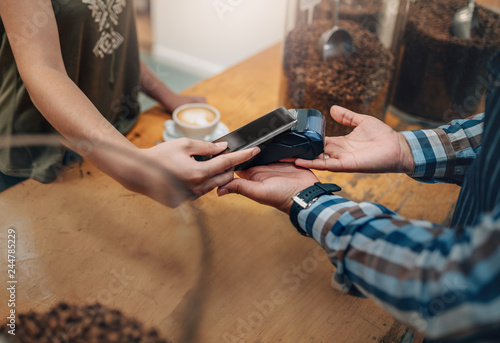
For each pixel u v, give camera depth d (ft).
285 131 2.09
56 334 1.13
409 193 2.69
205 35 7.64
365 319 1.90
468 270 1.12
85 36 2.71
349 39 2.60
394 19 2.61
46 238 1.30
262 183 1.96
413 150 2.17
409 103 3.10
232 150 2.09
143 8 8.03
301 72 2.72
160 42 8.34
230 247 2.16
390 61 2.70
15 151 1.61
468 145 2.15
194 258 1.33
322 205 1.73
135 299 1.22
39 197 1.41
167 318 1.19
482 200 1.51
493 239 1.09
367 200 2.62
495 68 1.51
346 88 2.68
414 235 1.40
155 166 1.55
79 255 1.28
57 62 2.33
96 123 2.06
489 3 2.63
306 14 2.75
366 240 1.48
